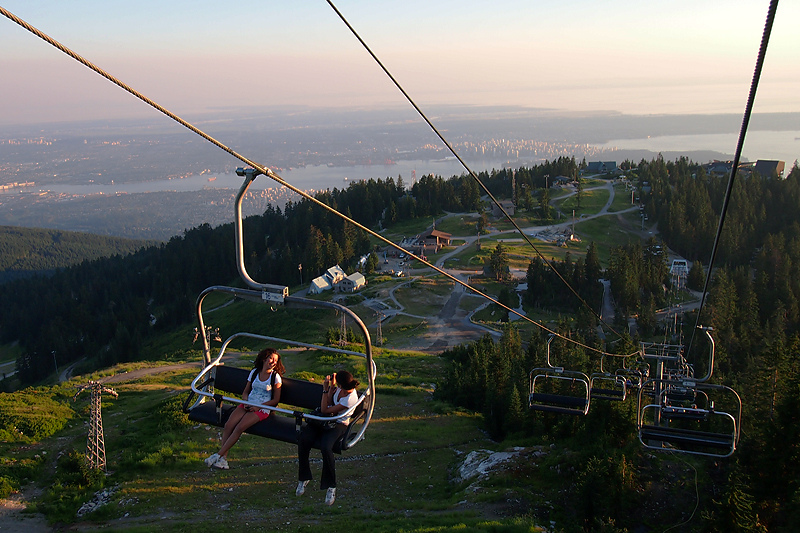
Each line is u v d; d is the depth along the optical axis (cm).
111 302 15412
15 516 2517
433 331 8406
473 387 4422
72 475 2822
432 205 17462
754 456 2711
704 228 13050
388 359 6097
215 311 12706
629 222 15750
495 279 10850
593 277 10025
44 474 2942
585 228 15150
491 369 4541
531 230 15075
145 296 16162
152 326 13100
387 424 3888
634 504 2508
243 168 688
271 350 821
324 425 769
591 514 2422
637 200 17450
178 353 9900
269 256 14538
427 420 4012
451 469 3125
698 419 1427
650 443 1847
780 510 2453
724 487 2542
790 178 14750
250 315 10888
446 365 5944
